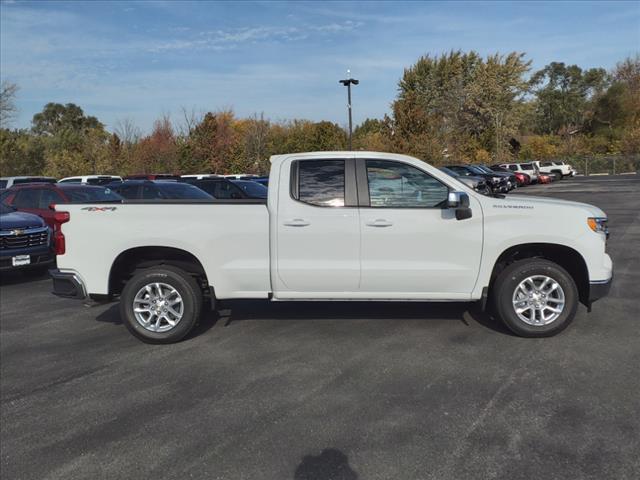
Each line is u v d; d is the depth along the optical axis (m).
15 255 8.82
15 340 5.72
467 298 5.22
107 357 5.07
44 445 3.44
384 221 5.11
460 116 52.91
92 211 5.37
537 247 5.31
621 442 3.24
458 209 4.99
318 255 5.20
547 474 2.93
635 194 25.16
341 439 3.39
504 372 4.38
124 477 3.04
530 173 39.12
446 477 2.93
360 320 5.96
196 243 5.25
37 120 77.88
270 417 3.72
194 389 4.25
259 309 6.54
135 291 5.38
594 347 4.90
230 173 38.62
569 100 78.19
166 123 42.66
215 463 3.16
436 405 3.82
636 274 8.05
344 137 45.53
